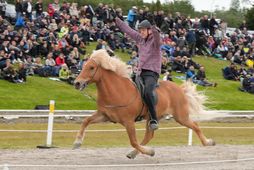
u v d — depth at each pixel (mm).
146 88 10266
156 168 10047
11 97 21203
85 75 9836
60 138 15680
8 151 11859
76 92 23547
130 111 10086
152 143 15547
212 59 34281
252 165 10906
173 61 29234
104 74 9969
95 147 13555
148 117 10539
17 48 24109
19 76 23078
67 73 24719
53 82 24172
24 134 16047
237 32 37250
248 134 18938
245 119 22016
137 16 29984
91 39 29875
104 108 10039
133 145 10180
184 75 28844
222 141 16625
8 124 17328
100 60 9906
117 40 30094
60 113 18578
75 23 29125
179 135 17766
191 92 11883
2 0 29250
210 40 34656
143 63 10445
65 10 30094
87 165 9953
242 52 34844
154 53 10445
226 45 35281
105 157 11211
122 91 10031
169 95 11250
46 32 26469
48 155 11219
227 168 10367
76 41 27297
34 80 23859
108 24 30703
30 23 26750
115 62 10055
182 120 11633
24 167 9484
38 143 14531
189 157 11711
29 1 27750
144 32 10414
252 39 37094
